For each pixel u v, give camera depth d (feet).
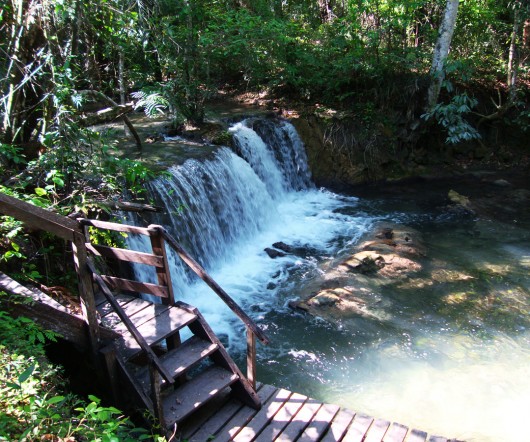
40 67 18.97
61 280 17.85
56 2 19.48
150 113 33.68
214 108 40.45
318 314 23.18
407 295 24.76
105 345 13.92
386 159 41.34
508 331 22.13
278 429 14.30
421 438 14.44
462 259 28.60
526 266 27.71
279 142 38.34
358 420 14.96
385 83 42.14
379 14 41.91
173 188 26.48
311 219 34.68
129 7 26.45
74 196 19.52
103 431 9.99
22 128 21.09
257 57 41.11
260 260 28.91
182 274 25.53
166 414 13.53
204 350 14.80
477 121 43.98
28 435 9.53
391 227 32.35
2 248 16.39
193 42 33.78
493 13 44.27
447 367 19.84
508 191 38.37
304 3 49.16
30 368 9.90
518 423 16.97
